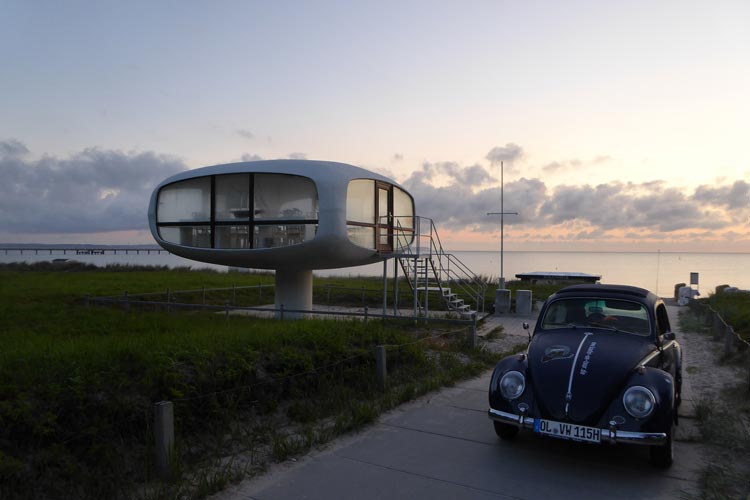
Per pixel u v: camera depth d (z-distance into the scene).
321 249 13.34
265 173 13.68
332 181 13.09
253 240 13.91
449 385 8.37
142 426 5.28
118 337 8.97
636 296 6.17
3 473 4.04
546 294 25.08
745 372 8.91
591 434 4.70
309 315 16.22
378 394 7.53
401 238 16.94
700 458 5.26
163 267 45.66
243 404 6.36
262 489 4.51
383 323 14.02
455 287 25.92
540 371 5.25
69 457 4.51
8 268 42.75
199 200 14.63
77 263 47.31
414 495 4.38
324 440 5.69
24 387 5.04
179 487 4.41
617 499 4.32
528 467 5.00
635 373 4.98
